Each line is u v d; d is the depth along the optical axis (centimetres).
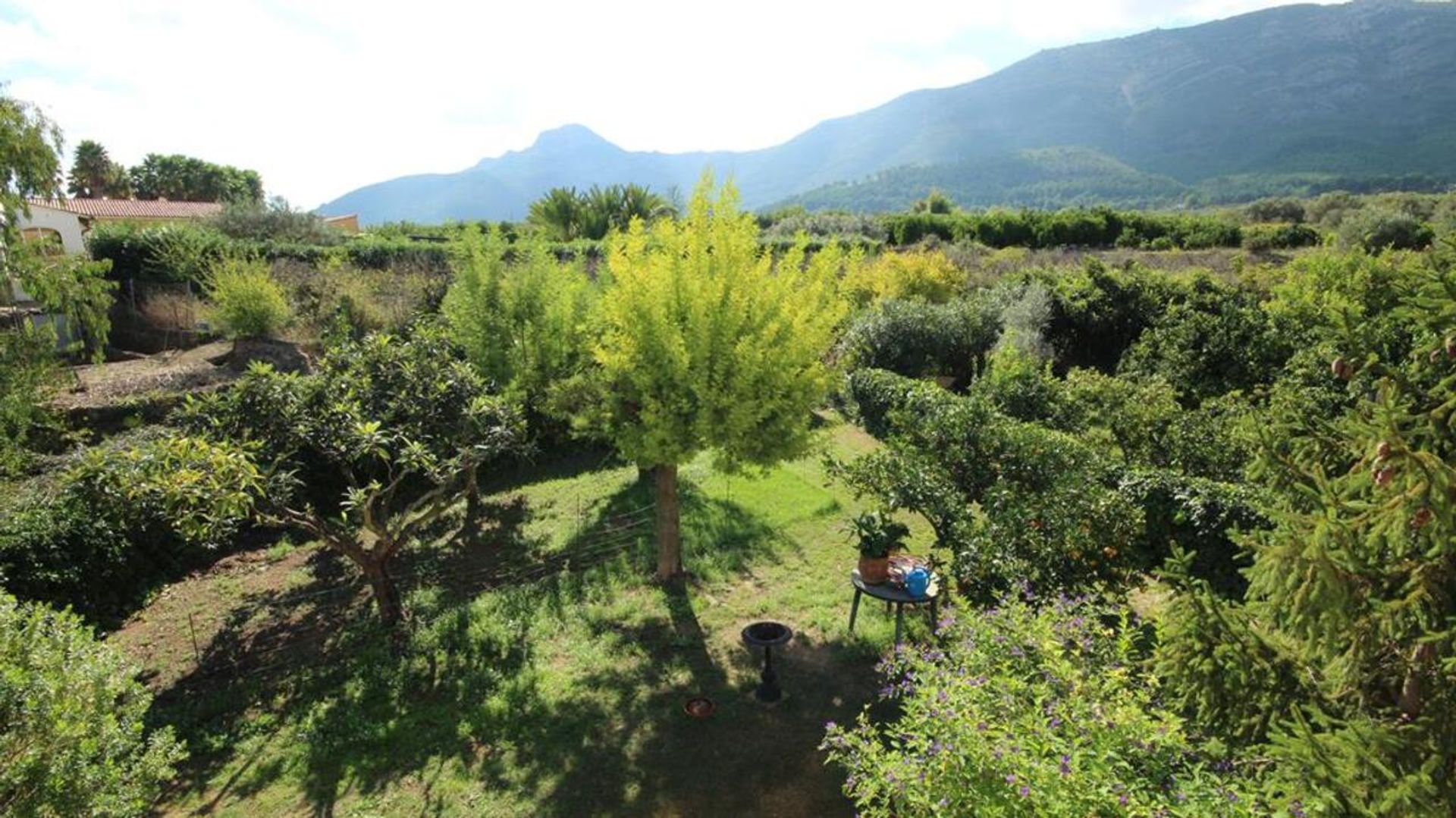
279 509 689
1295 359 890
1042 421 976
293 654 705
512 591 800
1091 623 426
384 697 630
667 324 702
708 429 705
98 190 4562
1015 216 3281
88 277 924
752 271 733
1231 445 769
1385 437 261
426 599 793
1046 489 651
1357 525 276
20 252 867
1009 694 352
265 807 510
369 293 1633
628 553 897
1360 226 2366
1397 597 277
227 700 627
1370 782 249
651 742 566
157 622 777
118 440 1021
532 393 1142
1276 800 286
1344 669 294
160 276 1889
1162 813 289
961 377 1564
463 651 691
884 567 656
